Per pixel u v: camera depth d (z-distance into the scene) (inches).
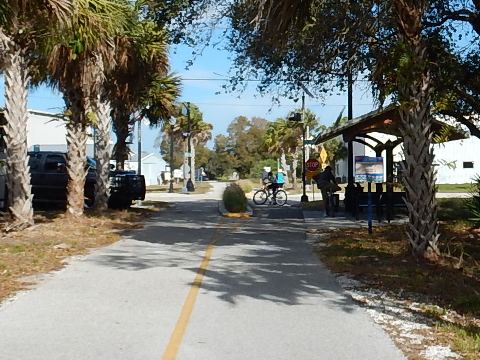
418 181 425.4
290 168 2790.4
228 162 4291.3
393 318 293.0
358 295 342.0
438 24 516.4
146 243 551.2
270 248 524.7
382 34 545.3
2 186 735.1
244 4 546.6
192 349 245.6
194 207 1039.6
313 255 485.7
